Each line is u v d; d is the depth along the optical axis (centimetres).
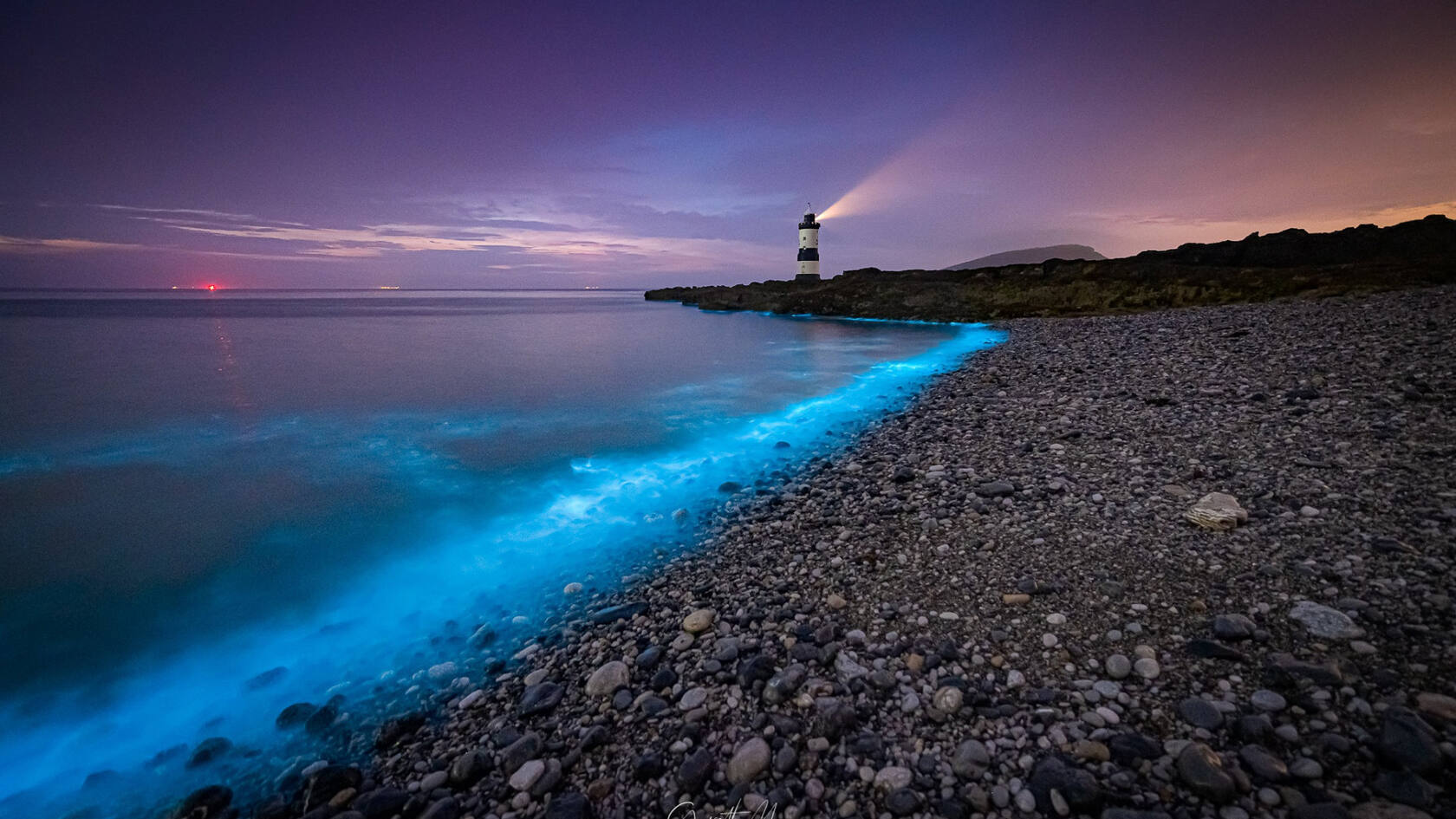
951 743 380
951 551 652
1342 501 612
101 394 1905
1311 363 1246
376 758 448
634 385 2111
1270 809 296
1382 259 3409
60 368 2452
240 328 4962
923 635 503
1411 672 370
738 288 8438
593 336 4094
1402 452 712
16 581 750
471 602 691
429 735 470
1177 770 327
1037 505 737
